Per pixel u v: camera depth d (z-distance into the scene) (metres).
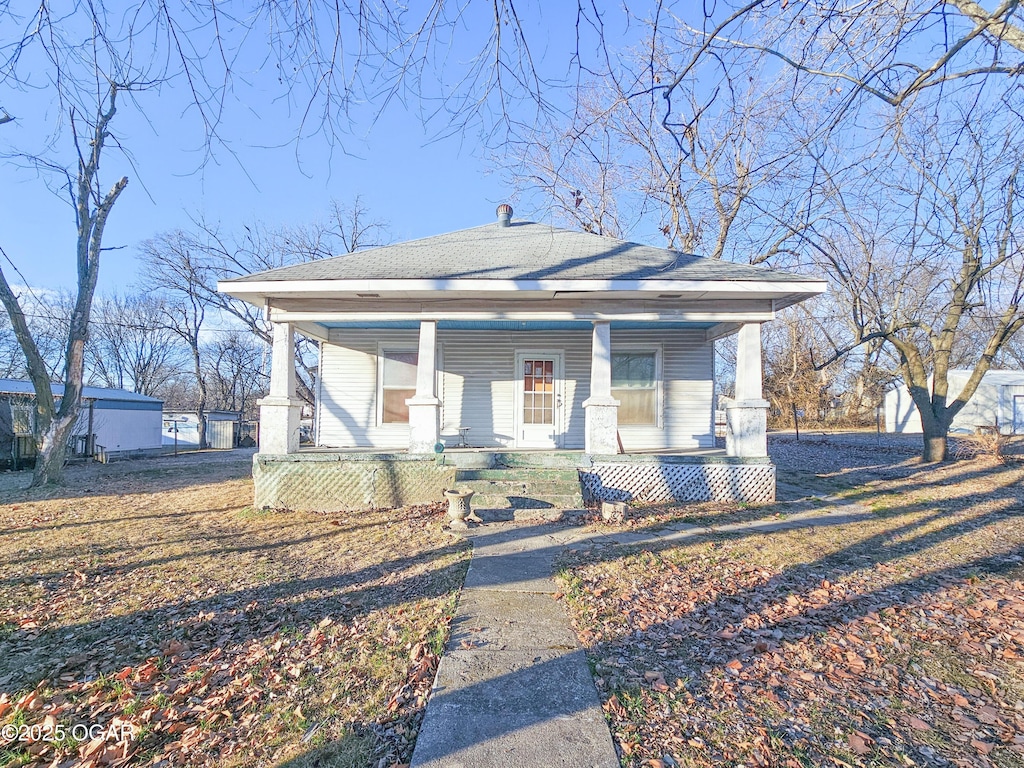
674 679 3.38
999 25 3.62
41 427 12.36
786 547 6.47
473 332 11.75
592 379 9.45
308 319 9.22
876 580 5.34
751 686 3.32
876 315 13.98
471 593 4.91
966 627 4.25
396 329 11.55
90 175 12.50
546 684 3.30
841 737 2.83
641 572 5.51
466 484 8.75
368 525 7.72
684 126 4.03
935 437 14.88
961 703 3.20
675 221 9.48
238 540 7.00
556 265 9.41
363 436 11.52
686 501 9.23
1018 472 12.24
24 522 8.20
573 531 7.25
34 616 4.52
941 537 6.98
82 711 3.15
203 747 2.78
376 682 3.38
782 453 19.19
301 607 4.66
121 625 4.35
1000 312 13.39
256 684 3.39
